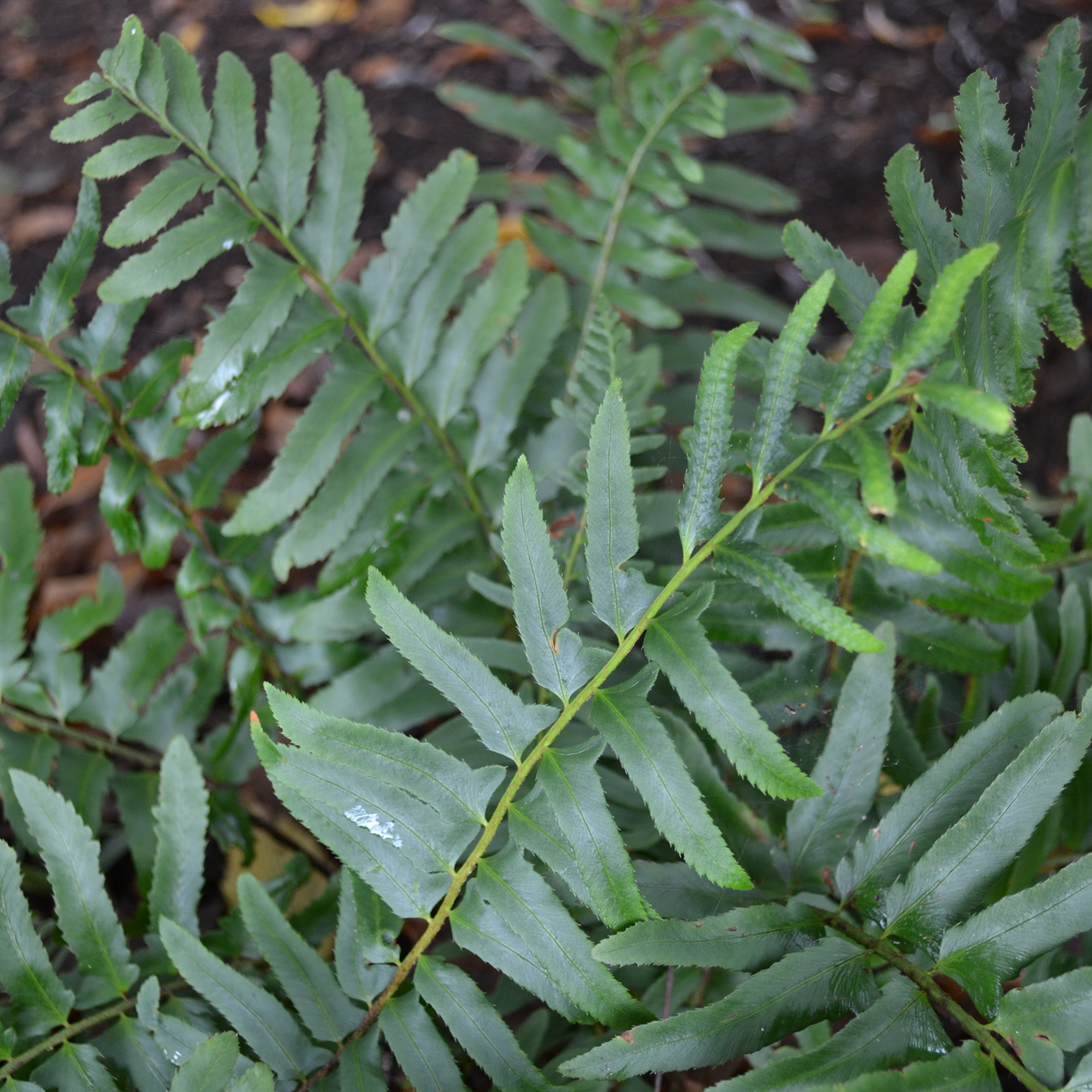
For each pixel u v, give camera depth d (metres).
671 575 0.44
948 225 0.40
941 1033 0.36
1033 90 0.38
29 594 0.50
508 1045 0.38
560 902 0.38
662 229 0.55
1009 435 0.38
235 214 0.46
